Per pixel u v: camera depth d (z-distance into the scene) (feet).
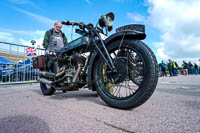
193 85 14.46
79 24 7.06
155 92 9.38
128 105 4.84
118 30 5.76
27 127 3.42
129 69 5.79
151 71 4.59
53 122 3.74
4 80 17.01
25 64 18.95
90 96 8.51
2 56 17.02
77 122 3.71
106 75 6.35
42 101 6.84
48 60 9.53
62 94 9.63
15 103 6.40
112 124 3.50
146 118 3.92
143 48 4.93
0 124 3.66
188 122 3.54
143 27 5.08
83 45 7.00
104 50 6.25
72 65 7.77
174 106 5.31
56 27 10.40
